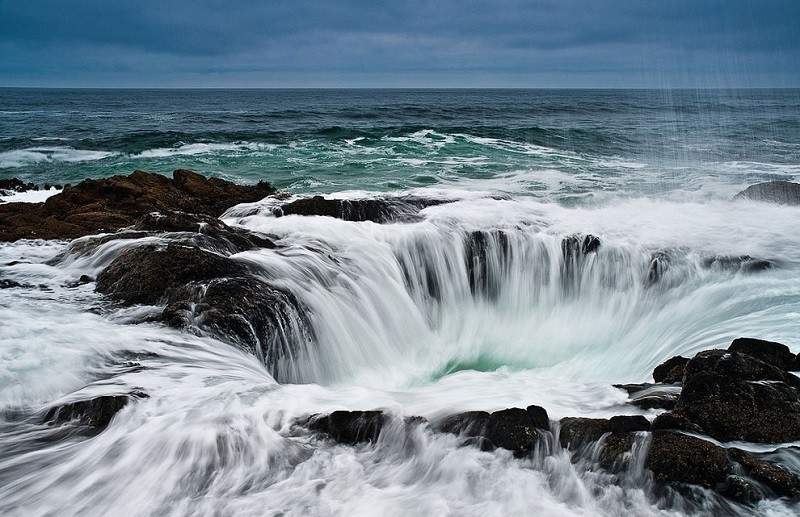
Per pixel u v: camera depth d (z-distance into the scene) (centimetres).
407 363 854
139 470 439
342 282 870
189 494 420
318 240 988
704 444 425
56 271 841
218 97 15900
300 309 776
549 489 420
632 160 2678
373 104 10131
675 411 477
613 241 1045
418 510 401
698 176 2189
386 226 1049
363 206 1215
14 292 753
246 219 1110
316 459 459
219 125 4906
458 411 515
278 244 958
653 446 430
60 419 491
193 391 545
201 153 2875
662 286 976
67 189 1293
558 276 1032
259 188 1559
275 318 739
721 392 476
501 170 2330
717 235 1152
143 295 743
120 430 477
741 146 3244
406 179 2125
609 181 2073
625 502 408
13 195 1530
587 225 1142
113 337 632
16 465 439
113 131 4203
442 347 913
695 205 1458
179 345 640
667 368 616
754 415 464
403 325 905
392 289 924
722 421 463
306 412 519
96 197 1259
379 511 401
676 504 404
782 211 1361
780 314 809
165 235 895
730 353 533
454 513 397
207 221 1000
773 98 10550
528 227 1091
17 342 596
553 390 593
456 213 1151
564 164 2519
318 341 782
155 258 779
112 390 531
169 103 10619
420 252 1005
